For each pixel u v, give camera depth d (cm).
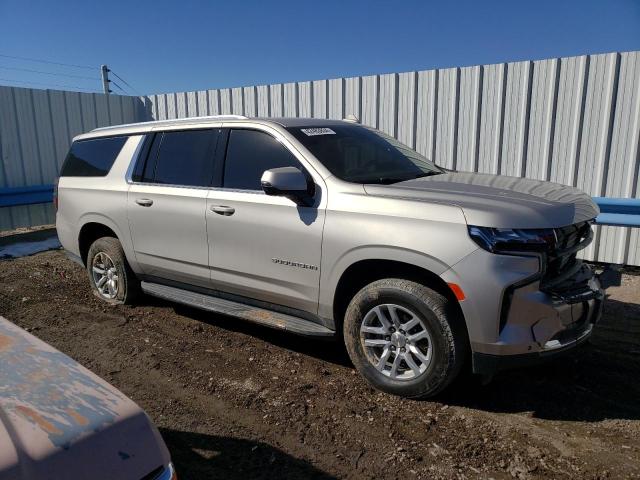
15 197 952
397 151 471
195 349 441
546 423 327
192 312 536
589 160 680
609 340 457
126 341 461
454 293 319
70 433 149
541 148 706
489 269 310
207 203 437
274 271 401
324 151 404
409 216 336
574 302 321
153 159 497
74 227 571
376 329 358
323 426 324
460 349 329
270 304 420
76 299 582
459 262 316
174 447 305
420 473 279
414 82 778
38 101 991
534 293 313
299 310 402
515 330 313
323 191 377
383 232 342
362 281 382
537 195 355
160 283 514
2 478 129
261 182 379
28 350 194
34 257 803
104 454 150
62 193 584
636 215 642
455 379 365
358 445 304
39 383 172
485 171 748
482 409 342
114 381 388
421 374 341
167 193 470
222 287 448
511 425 324
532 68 695
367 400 353
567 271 348
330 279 371
